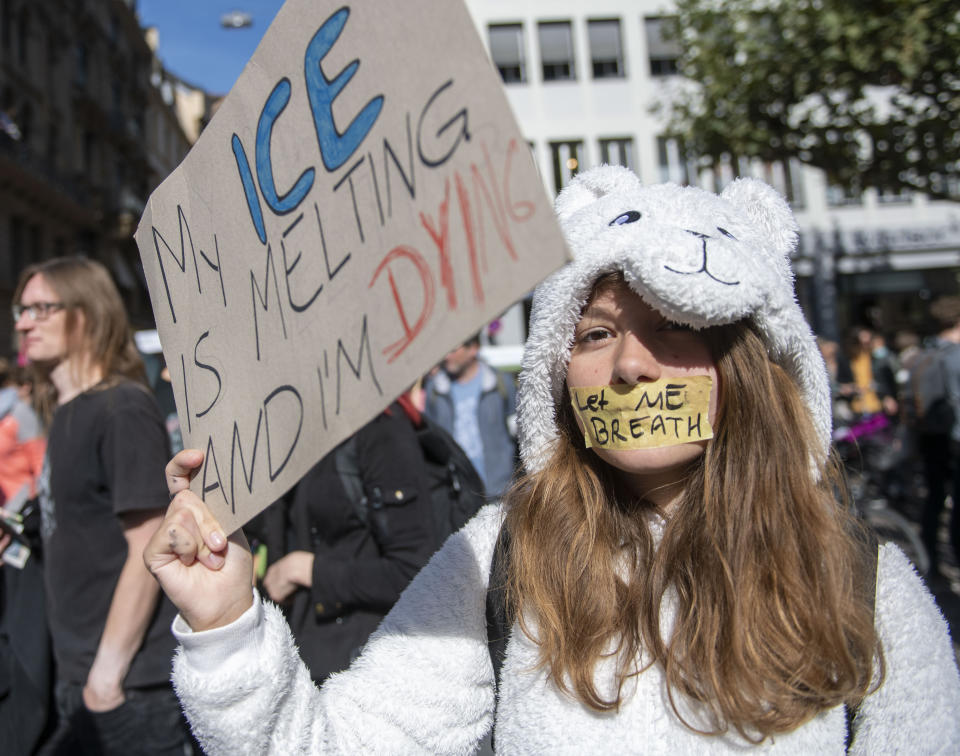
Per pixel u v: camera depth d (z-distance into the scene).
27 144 22.61
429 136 0.69
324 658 1.90
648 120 19.12
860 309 19.94
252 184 0.92
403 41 0.72
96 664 1.86
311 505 1.99
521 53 19.11
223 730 0.91
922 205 19.73
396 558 1.88
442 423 4.97
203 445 1.01
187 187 1.04
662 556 1.00
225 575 0.95
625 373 0.93
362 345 0.76
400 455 1.94
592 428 0.98
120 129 31.31
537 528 1.06
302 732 0.96
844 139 8.08
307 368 0.83
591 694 0.94
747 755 0.90
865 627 0.93
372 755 1.01
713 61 9.02
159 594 1.93
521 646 1.03
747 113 8.59
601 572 1.01
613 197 1.04
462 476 2.13
